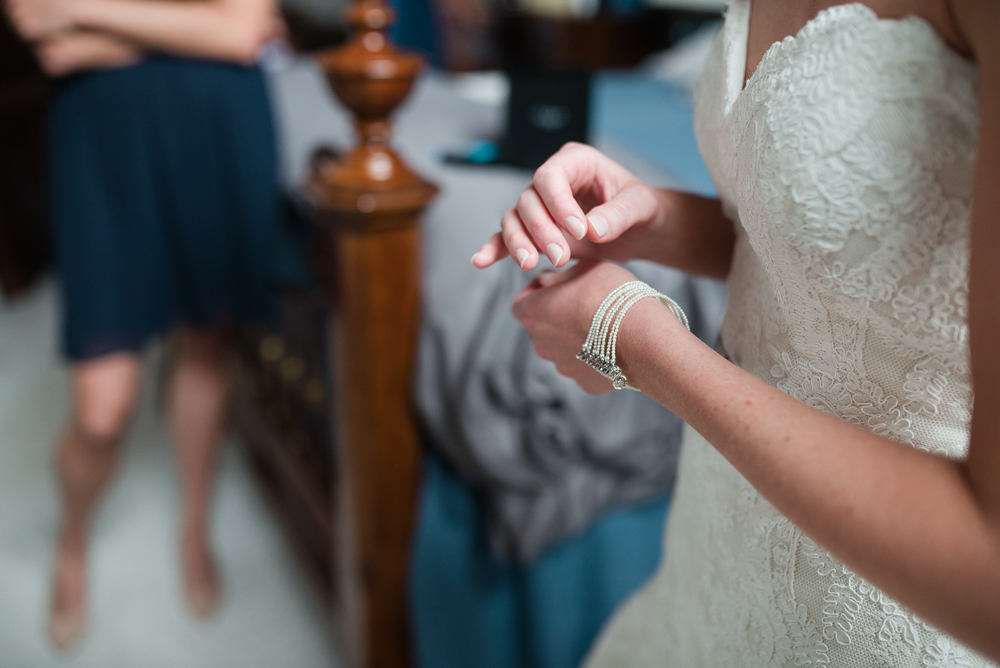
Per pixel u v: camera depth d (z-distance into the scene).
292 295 1.58
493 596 1.32
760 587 0.64
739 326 0.68
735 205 0.64
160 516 2.15
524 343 1.14
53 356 2.90
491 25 4.25
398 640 1.42
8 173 3.20
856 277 0.48
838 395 0.56
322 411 1.60
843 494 0.40
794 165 0.48
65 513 1.73
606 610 1.36
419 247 1.15
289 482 1.93
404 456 1.28
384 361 1.20
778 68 0.50
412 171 1.13
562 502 1.24
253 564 2.01
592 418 1.19
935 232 0.45
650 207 0.67
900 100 0.44
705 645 0.73
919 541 0.38
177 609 1.87
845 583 0.57
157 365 2.73
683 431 0.79
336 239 1.13
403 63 1.06
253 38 1.42
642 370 0.53
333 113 1.92
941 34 0.43
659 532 1.38
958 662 0.55
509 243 0.59
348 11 1.07
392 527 1.33
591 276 0.61
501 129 1.74
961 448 0.52
